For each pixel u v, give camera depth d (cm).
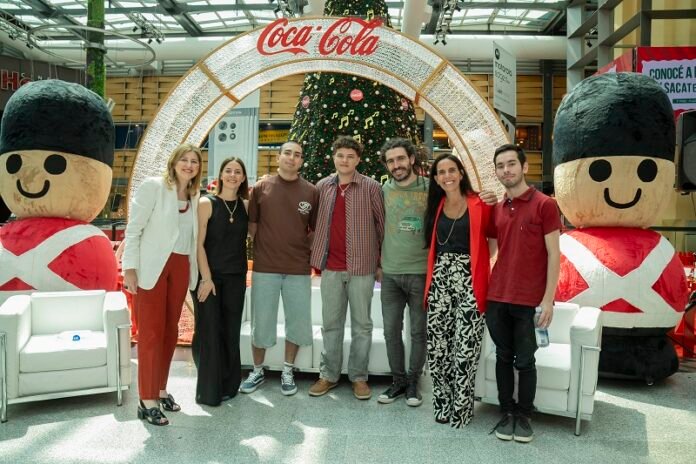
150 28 1149
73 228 408
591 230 397
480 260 284
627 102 376
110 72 1324
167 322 303
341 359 345
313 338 368
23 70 1162
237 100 458
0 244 394
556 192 417
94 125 422
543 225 264
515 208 273
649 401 342
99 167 424
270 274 341
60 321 356
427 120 1224
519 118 1280
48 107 404
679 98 658
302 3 1114
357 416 305
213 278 319
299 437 274
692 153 416
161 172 441
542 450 263
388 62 436
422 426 291
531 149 1301
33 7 1138
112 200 1238
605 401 341
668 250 381
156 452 255
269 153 1257
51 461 245
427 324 300
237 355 332
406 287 319
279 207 340
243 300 332
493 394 310
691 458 256
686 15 712
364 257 328
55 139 402
